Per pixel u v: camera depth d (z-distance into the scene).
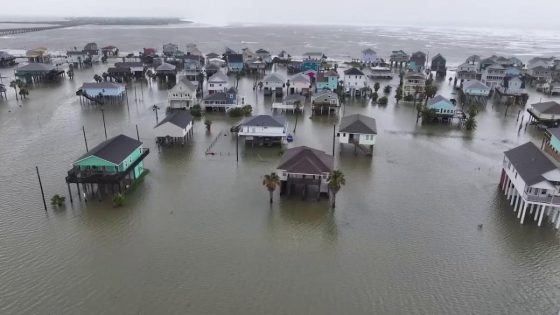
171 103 98.50
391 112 101.44
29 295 36.97
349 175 62.47
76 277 39.28
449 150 74.50
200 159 67.75
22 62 171.62
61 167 63.62
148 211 51.16
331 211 51.78
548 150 71.88
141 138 77.44
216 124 87.81
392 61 178.62
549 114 87.31
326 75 118.06
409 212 52.03
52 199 51.59
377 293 37.94
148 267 40.78
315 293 37.78
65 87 124.69
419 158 70.19
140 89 123.00
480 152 73.88
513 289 38.91
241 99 108.88
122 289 37.78
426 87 114.25
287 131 82.81
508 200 55.38
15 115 92.94
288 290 38.09
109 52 194.50
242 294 37.44
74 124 86.38
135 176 58.78
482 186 59.66
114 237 45.62
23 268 40.44
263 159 68.06
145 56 170.75
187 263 41.50
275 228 47.88
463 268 41.62
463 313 35.94
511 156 55.53
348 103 110.00
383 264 41.97
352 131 70.19
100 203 52.75
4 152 69.69
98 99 104.75
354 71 119.94
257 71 155.00
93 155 52.81
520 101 111.00
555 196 47.16
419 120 94.12
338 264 41.81
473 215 51.59
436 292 38.28
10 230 46.72
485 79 130.25
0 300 36.28
